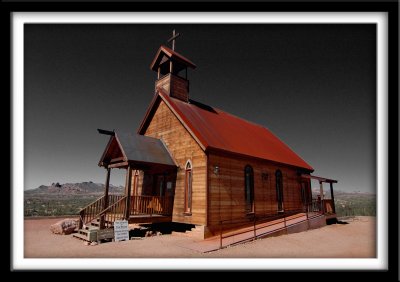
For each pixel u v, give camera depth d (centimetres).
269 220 1599
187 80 1831
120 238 1148
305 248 1055
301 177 2095
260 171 1641
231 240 1123
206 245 1039
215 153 1335
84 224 1287
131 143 1354
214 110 2019
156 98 1717
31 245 1057
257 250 987
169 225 1477
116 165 1336
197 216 1257
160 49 1822
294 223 1489
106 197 1337
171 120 1579
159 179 1554
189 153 1396
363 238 1350
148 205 1347
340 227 1766
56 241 1148
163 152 1476
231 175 1406
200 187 1284
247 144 1709
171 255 884
